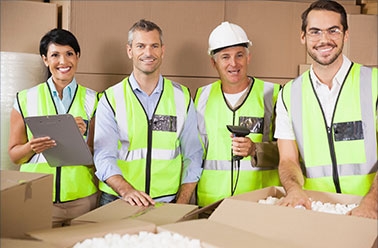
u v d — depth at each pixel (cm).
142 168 219
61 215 226
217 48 232
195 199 247
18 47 266
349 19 275
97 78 262
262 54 282
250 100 241
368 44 278
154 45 216
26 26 265
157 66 219
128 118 219
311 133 195
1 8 263
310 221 129
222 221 136
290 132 203
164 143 222
